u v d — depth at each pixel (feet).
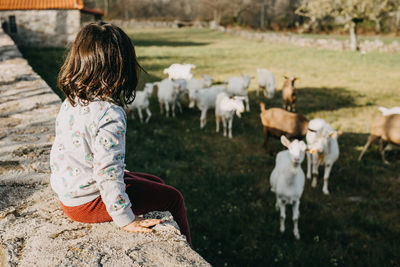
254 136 33.24
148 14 285.64
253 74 65.21
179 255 5.59
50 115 14.58
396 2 105.60
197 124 36.78
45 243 5.94
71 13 92.32
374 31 183.42
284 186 17.76
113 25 5.46
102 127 5.18
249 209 20.18
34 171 9.16
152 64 72.28
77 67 5.23
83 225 6.46
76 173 5.48
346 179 24.50
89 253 5.64
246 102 43.60
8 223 6.61
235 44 124.98
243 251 16.57
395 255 16.70
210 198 21.21
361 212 20.65
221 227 18.35
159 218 6.61
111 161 5.13
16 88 19.69
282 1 240.12
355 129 35.53
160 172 24.64
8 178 8.71
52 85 28.19
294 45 124.67
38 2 91.09
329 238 18.02
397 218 20.10
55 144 5.63
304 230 18.66
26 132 12.40
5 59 30.73
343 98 48.44
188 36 157.17
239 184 23.43
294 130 26.91
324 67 75.31
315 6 111.14
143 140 31.04
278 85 57.06
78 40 5.30
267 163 27.35
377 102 46.62
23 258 5.57
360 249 17.16
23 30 90.68
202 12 276.82
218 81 58.23
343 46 112.57
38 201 7.57
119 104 5.47
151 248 5.75
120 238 6.03
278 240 17.81
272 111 28.14
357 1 102.37
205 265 5.38
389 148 27.86
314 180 23.50
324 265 15.81
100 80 5.20
